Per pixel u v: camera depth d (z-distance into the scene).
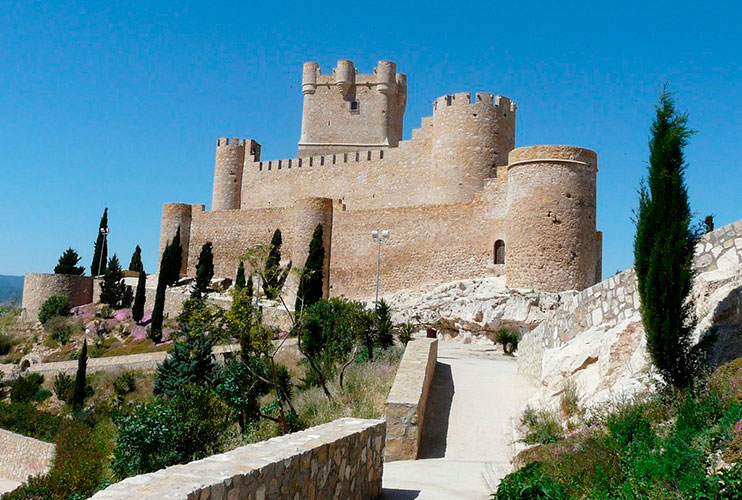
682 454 8.21
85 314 62.62
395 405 13.88
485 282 43.62
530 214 40.84
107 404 38.12
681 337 11.04
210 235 64.62
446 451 14.17
